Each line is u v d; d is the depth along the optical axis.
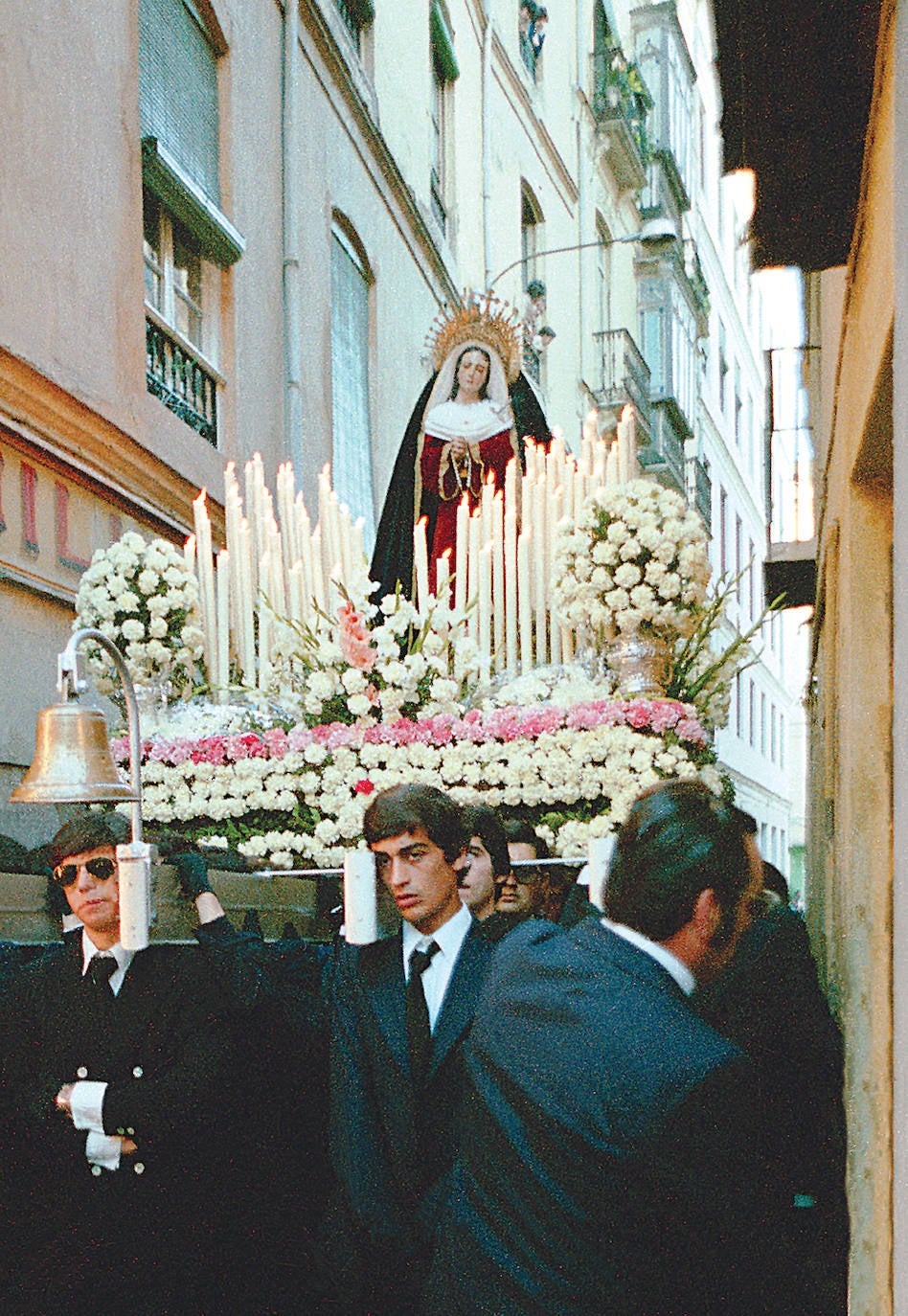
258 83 8.55
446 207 13.41
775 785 30.38
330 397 9.80
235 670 4.88
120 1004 2.82
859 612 3.78
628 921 1.74
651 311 20.50
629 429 4.93
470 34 13.84
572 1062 1.61
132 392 6.48
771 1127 3.02
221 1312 2.92
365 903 2.71
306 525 5.10
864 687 3.77
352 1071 2.54
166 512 6.98
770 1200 1.57
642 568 4.21
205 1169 2.86
